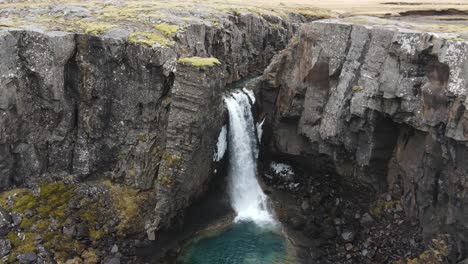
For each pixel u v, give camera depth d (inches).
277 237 1770.4
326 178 1999.3
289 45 2129.7
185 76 1562.5
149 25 2009.1
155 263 1568.7
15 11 2178.9
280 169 2139.5
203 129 1633.9
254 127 2208.4
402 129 1672.0
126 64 1739.7
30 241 1491.1
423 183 1556.3
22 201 1590.8
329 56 1779.0
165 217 1676.9
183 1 3225.9
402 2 3683.6
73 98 1756.9
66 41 1657.2
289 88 1996.8
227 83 2566.4
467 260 1389.0
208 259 1621.6
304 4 4035.4
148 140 1747.0
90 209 1663.4
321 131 1801.2
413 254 1550.2
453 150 1395.2
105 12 2269.9
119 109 1782.7
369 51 1636.3
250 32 2915.8
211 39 2308.1
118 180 1769.2
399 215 1686.8
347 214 1823.3
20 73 1592.0
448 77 1373.0
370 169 1770.4
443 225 1507.1
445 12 2726.4
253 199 2034.9
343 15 3061.0
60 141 1729.8
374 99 1595.7
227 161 2047.2
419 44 1467.8
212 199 1925.4
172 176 1626.5
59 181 1722.4
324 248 1701.5
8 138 1584.6
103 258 1542.8
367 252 1630.2
